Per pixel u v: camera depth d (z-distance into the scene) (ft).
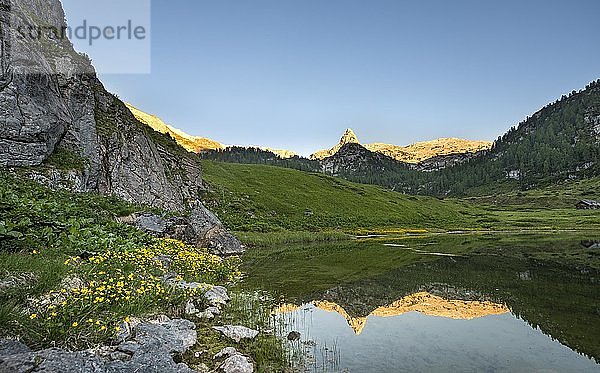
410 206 406.62
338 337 42.57
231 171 375.66
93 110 128.57
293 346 38.83
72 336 26.53
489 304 60.54
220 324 41.32
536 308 58.13
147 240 69.21
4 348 22.52
